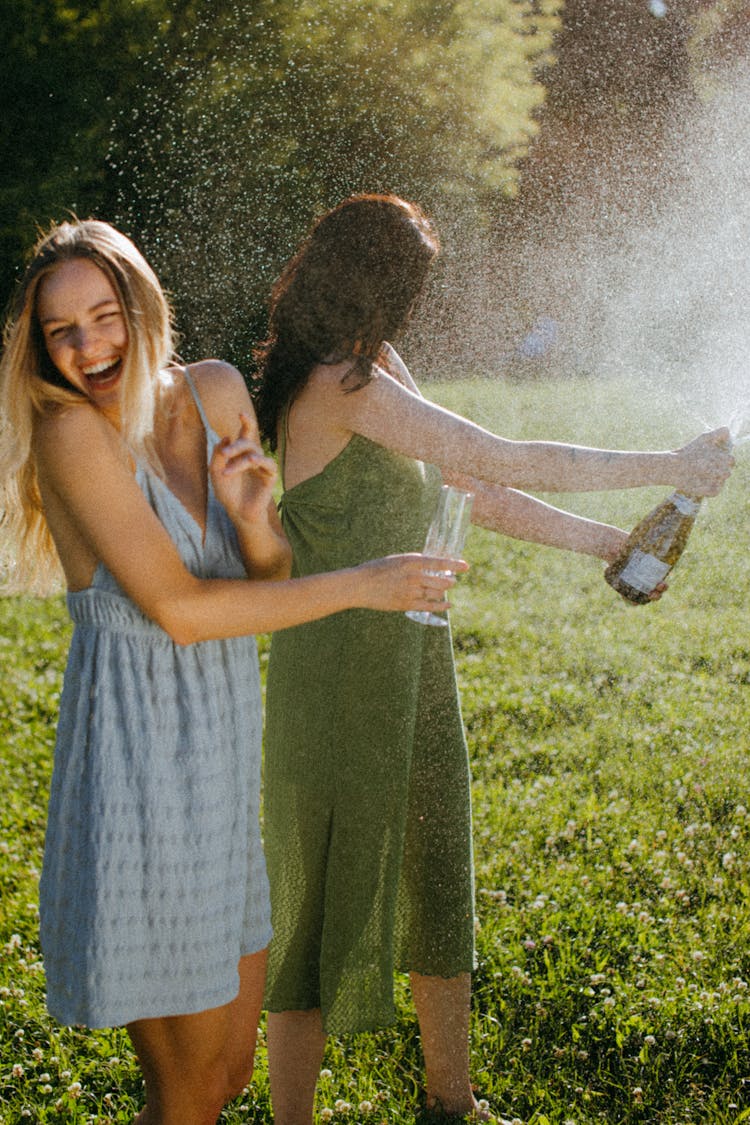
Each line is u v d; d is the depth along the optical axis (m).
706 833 3.66
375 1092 2.66
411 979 2.65
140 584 1.99
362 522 2.47
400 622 2.46
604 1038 2.80
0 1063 2.82
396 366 2.60
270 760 2.61
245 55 9.05
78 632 2.11
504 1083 2.68
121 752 2.04
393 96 9.01
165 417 2.18
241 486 2.11
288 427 2.50
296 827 2.56
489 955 3.09
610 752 4.29
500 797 4.00
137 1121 2.22
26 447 2.02
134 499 1.99
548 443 2.49
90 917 2.01
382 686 2.47
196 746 2.08
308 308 2.40
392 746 2.48
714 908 3.23
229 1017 2.23
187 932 2.06
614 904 3.31
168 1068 2.15
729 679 4.93
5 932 3.38
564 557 6.84
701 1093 2.62
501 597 6.24
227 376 2.24
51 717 5.07
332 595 2.04
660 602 5.83
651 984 2.95
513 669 5.20
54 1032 2.91
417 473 2.51
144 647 2.07
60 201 9.51
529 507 2.83
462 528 2.29
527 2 9.05
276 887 2.61
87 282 1.95
